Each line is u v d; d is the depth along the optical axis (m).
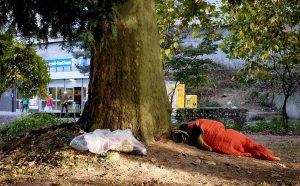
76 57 24.67
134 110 7.82
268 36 13.72
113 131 7.41
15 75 12.49
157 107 8.15
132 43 7.91
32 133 8.55
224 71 28.36
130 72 7.88
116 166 6.61
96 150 6.94
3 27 6.01
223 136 8.16
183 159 7.28
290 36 13.96
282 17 13.90
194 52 17.36
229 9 11.97
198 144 8.15
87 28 5.96
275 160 8.20
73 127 8.18
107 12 6.13
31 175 6.14
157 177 6.27
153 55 8.21
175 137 8.20
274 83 26.88
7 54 10.96
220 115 16.80
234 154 8.07
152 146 7.66
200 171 6.80
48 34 6.09
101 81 7.96
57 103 29.39
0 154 7.73
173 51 14.75
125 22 7.87
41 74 13.51
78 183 5.76
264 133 15.38
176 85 17.88
